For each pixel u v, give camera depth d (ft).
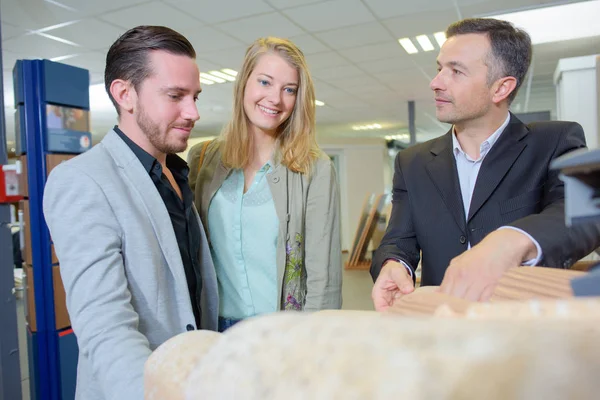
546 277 0.78
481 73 3.24
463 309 0.64
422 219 3.58
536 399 0.32
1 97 6.43
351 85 21.17
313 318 0.48
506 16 11.62
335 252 3.84
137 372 1.69
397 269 2.25
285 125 4.01
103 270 2.16
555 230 1.45
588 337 0.35
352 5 11.80
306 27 13.29
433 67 18.22
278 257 3.72
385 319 0.44
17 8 11.27
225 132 4.21
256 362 0.45
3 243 6.48
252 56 3.84
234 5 11.53
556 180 2.99
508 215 3.18
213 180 3.99
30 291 8.04
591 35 12.17
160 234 2.64
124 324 2.03
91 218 2.29
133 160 2.70
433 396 0.33
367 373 0.37
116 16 11.94
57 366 7.91
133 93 2.72
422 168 3.73
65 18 11.98
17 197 6.60
